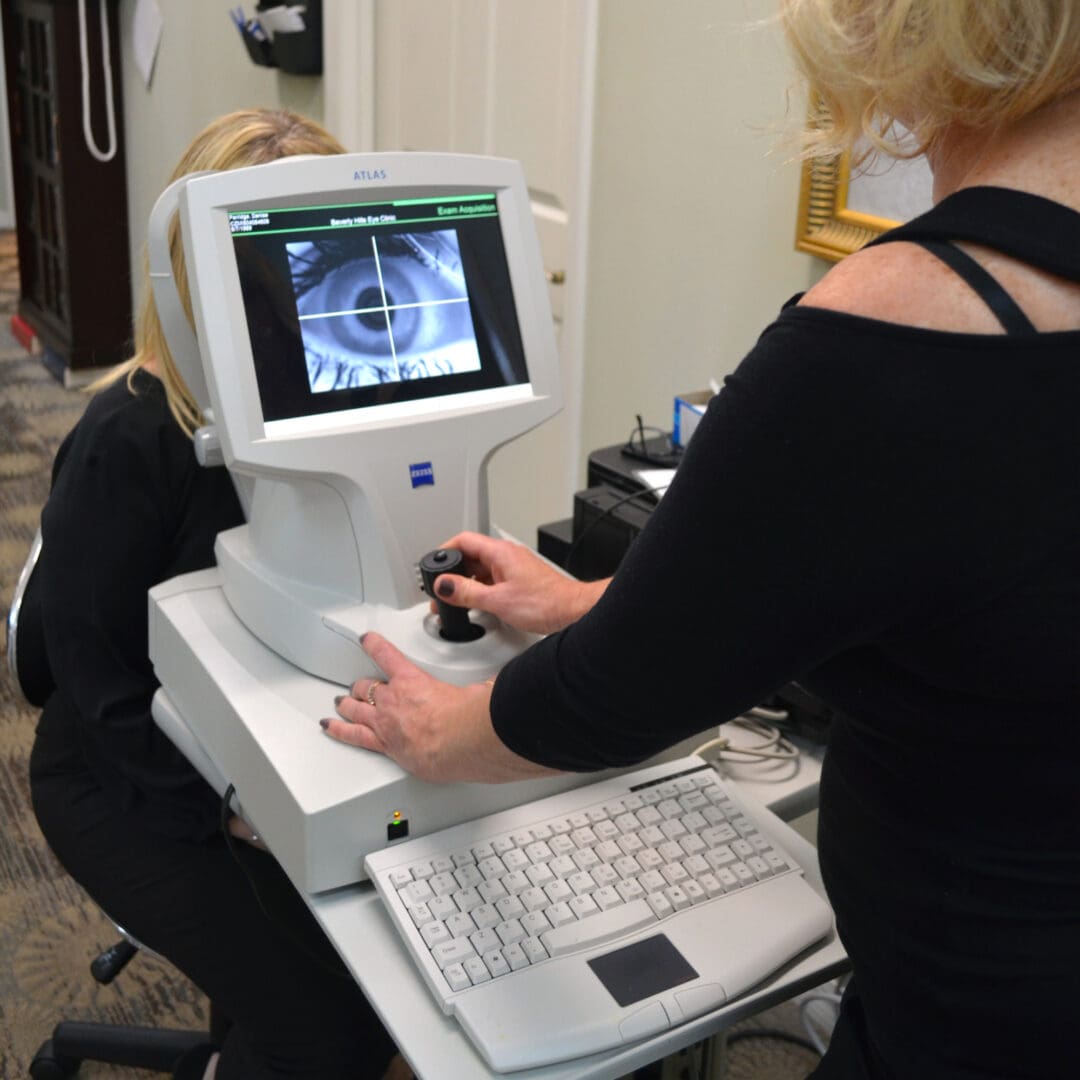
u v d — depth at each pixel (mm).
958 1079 743
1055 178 627
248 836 1308
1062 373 602
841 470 619
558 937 920
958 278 617
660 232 2197
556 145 2465
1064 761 665
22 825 2240
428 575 1056
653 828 1036
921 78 623
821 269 1896
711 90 2014
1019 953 703
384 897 941
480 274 1147
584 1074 854
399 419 1103
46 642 1318
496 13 2562
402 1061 1595
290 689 1077
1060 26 575
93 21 3990
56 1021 1847
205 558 1329
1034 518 614
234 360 1013
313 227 1060
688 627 680
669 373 2254
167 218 1117
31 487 3498
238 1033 1400
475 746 883
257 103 3467
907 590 633
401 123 2996
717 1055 1159
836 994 1798
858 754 770
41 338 4406
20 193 4508
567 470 2564
